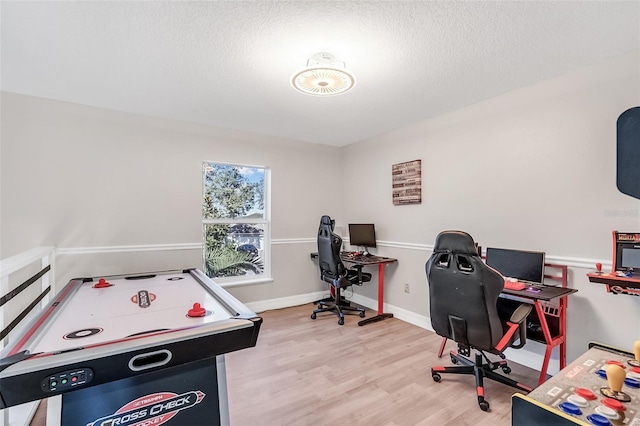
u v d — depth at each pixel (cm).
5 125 268
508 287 222
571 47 189
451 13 157
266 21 165
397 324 355
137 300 190
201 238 361
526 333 226
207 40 183
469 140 301
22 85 249
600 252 217
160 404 132
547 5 151
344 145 462
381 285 376
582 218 226
